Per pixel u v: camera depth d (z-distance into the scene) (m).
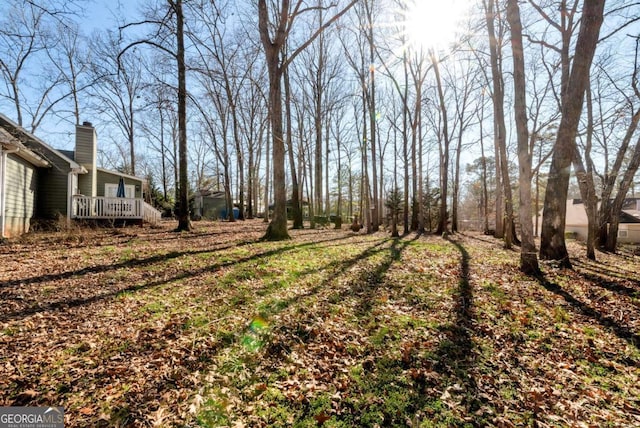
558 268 6.64
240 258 6.66
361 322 3.94
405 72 16.55
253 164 28.16
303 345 3.31
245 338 3.39
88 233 9.78
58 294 4.39
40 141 11.82
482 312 4.36
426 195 28.70
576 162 10.44
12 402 2.29
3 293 4.28
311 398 2.49
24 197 10.78
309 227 17.52
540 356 3.31
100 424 2.11
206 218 26.30
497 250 10.14
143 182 20.47
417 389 2.66
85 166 15.82
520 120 6.38
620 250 13.96
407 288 5.22
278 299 4.53
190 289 4.82
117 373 2.67
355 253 7.88
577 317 4.29
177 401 2.38
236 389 2.57
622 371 3.09
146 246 7.92
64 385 2.49
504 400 2.58
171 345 3.17
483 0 10.05
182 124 11.68
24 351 2.93
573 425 2.31
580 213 28.16
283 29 9.18
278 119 9.56
